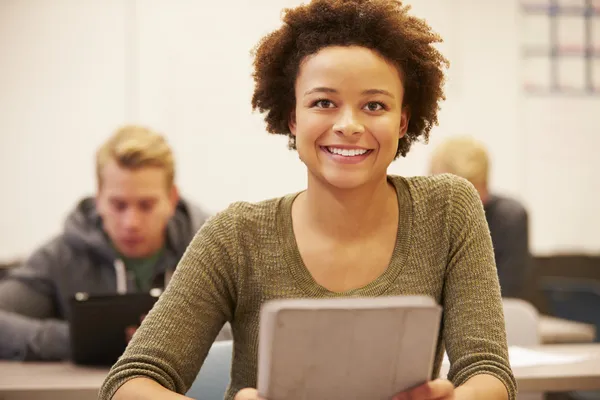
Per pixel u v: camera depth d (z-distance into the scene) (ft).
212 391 5.64
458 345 4.16
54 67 12.96
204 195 13.35
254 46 4.66
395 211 4.45
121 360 4.21
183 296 4.34
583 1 14.53
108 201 8.43
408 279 4.33
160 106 13.24
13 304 8.68
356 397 3.47
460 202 4.51
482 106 14.26
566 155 14.53
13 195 12.89
